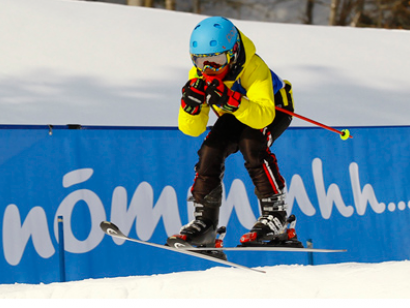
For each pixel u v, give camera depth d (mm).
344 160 14172
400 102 19000
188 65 19406
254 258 13086
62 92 16062
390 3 47469
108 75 17625
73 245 11891
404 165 14594
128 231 12328
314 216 13766
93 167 12227
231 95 6617
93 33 20328
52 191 11859
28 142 11812
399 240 14320
